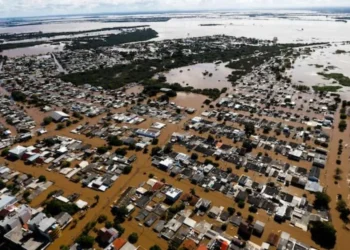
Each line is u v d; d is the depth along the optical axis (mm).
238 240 82312
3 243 84500
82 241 80875
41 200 101812
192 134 150125
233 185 108500
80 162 125188
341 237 84812
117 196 103562
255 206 97125
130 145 136625
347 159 123750
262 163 121625
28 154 129000
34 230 85000
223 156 127500
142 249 81250
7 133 150000
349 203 97625
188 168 119938
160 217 93375
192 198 100938
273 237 84125
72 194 104062
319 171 115312
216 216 93062
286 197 100875
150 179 112438
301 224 89625
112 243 81688
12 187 108000
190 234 85938
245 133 148375
